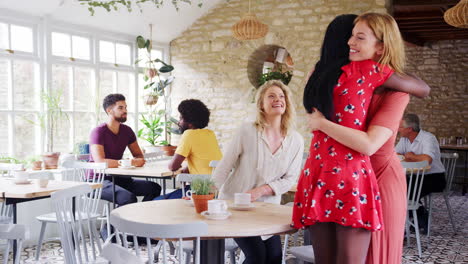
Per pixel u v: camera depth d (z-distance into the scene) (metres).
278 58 8.07
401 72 1.94
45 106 5.95
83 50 6.62
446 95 10.15
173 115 8.20
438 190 5.41
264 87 2.99
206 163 4.38
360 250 1.89
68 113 6.38
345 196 1.88
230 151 3.00
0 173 4.99
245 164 2.99
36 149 5.94
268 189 2.94
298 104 7.30
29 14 5.78
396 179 2.02
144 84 7.69
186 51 8.08
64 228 2.67
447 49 10.12
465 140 9.79
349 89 1.90
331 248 1.95
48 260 4.34
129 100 7.46
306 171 2.01
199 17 7.92
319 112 1.96
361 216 1.87
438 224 6.12
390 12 7.09
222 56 7.82
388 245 2.01
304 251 2.84
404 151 5.75
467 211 7.09
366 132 1.93
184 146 4.37
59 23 6.18
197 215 2.46
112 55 7.13
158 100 8.07
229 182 3.06
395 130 1.96
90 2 5.94
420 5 6.96
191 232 1.94
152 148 7.23
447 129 10.16
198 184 2.53
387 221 1.99
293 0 7.30
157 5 6.60
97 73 6.80
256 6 7.55
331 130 1.90
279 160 2.97
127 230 2.00
